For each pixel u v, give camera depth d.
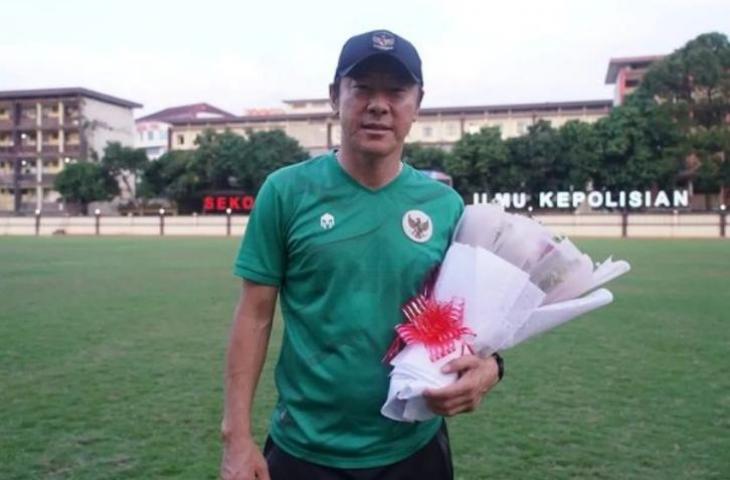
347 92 2.28
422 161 47.53
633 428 5.59
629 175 42.69
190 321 10.92
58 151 61.47
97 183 52.31
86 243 34.22
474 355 2.14
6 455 4.96
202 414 5.96
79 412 6.01
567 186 44.31
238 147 49.81
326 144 59.97
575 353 8.52
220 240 37.50
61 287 15.48
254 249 2.36
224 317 11.31
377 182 2.32
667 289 14.85
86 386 6.89
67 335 9.72
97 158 61.53
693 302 12.94
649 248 28.17
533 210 42.62
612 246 29.56
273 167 49.44
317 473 2.28
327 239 2.26
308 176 2.33
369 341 2.24
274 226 2.33
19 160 61.88
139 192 52.06
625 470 4.73
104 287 15.48
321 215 2.27
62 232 46.59
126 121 66.75
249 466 2.28
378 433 2.27
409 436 2.32
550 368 7.71
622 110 43.22
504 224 2.33
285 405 2.36
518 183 45.03
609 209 43.03
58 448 5.11
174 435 5.41
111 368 7.68
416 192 2.37
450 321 2.14
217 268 19.97
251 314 2.38
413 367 2.10
